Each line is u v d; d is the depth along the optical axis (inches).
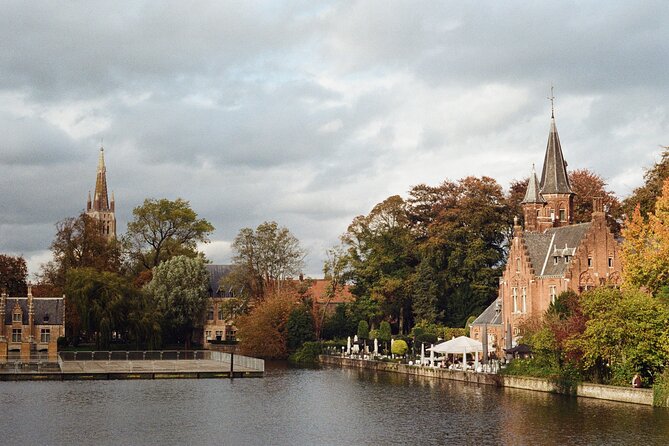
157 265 5969.5
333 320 5639.8
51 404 2920.8
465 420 2464.3
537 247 4234.7
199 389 3422.7
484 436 2214.6
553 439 2146.9
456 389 3272.6
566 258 4001.0
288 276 5659.5
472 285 5201.8
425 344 4709.6
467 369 3631.9
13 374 3826.3
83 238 5679.1
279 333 5300.2
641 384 2753.4
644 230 3331.7
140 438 2258.9
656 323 2741.1
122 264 5940.0
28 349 4736.7
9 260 6013.8
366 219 5605.3
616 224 5098.4
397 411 2682.1
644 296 2878.9
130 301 5157.5
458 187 5654.5
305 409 2778.1
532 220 4753.9
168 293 5605.3
